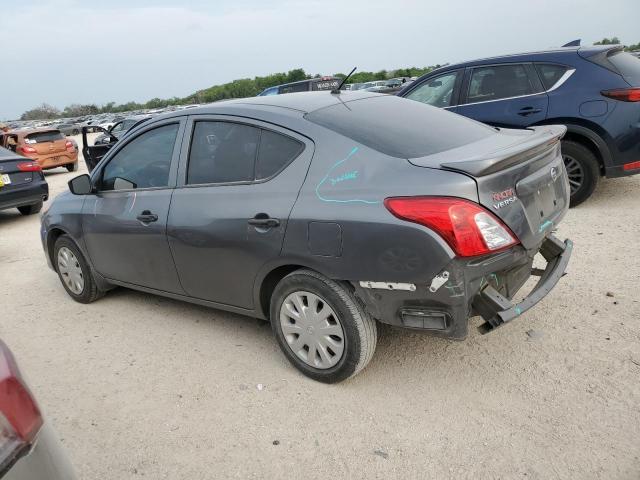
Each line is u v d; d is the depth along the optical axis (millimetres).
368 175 2775
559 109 5820
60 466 1530
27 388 1517
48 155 15414
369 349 2959
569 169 5996
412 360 3320
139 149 4031
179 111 3830
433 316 2645
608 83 5590
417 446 2576
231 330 4004
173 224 3615
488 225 2531
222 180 3430
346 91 3900
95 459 2709
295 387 3164
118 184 4152
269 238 3072
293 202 2980
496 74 6289
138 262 4039
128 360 3701
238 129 3406
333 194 2838
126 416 3049
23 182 9094
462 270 2525
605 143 5648
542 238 2883
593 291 3971
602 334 3373
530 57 6070
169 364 3582
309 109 3273
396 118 3312
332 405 2955
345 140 2951
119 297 4926
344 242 2756
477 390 2957
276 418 2891
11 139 15359
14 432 1412
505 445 2520
